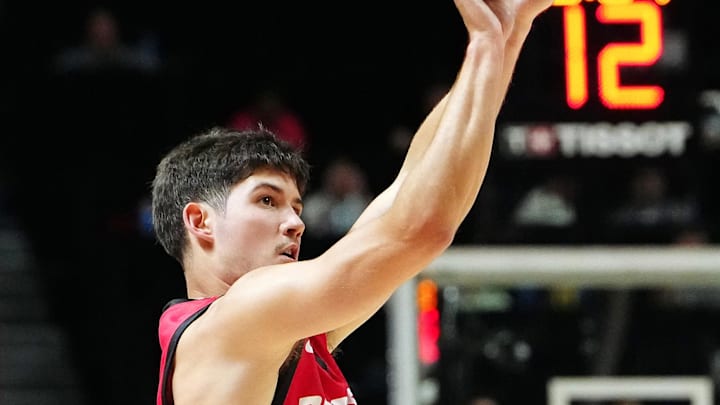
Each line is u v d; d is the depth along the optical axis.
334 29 36.69
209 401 6.49
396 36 36.56
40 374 29.73
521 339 17.64
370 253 6.04
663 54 15.84
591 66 15.88
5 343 30.14
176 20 36.31
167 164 7.43
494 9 6.61
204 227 7.13
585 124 15.95
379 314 28.88
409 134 32.12
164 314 7.09
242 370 6.48
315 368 6.93
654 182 16.00
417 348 15.44
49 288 30.84
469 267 15.48
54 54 33.84
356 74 36.38
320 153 34.44
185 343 6.68
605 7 15.83
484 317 17.50
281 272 6.38
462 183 5.96
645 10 15.81
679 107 15.88
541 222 16.08
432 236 5.95
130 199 31.55
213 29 36.47
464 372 17.36
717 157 15.95
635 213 15.97
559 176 16.09
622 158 15.98
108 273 30.33
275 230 7.03
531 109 15.99
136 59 32.66
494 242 16.14
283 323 6.29
